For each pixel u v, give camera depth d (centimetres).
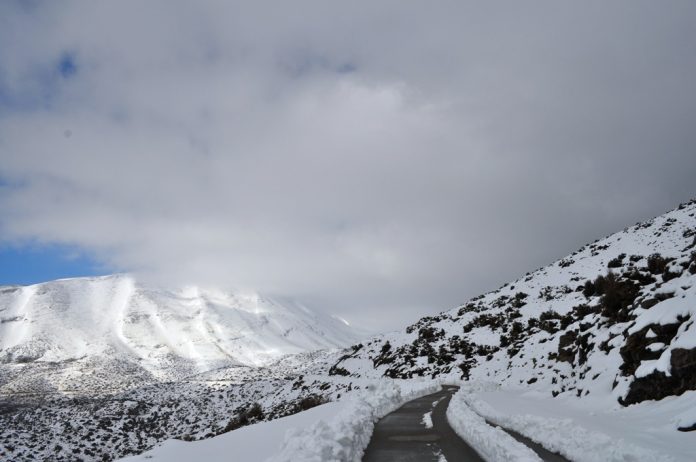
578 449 1121
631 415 1605
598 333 2694
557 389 2792
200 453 1227
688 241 5284
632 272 2966
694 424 1233
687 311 1755
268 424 1866
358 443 1325
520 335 5688
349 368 9669
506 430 1592
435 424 1811
